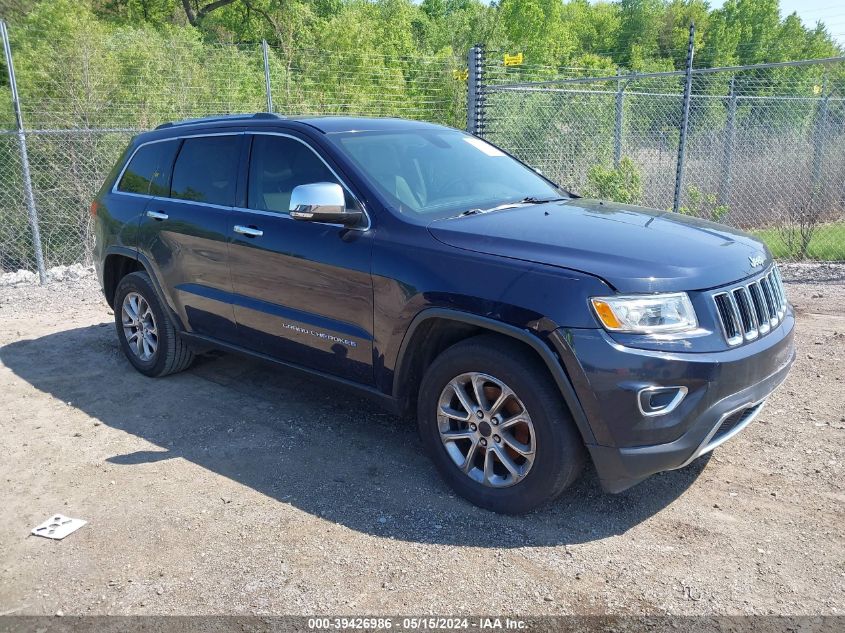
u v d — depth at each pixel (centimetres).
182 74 1452
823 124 1220
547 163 1263
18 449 426
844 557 299
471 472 348
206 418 464
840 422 422
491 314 317
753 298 332
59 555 318
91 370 562
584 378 297
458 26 3766
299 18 3161
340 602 281
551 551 312
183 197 486
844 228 1048
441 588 288
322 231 388
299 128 424
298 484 376
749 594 279
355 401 488
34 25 1445
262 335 432
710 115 1300
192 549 319
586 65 3712
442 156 441
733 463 383
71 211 1307
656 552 309
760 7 5775
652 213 399
